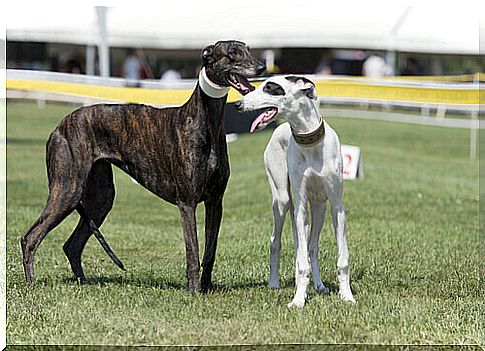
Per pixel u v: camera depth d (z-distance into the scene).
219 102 7.37
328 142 7.07
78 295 7.64
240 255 9.73
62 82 14.01
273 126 20.28
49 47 36.44
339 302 7.33
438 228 11.63
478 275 8.80
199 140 7.35
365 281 8.41
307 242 7.73
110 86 13.98
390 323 6.88
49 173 7.90
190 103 7.41
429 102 15.12
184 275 8.70
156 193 7.72
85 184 7.83
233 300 7.44
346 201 13.51
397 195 14.32
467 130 27.91
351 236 10.84
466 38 28.47
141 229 11.63
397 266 9.16
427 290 8.09
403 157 20.45
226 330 6.63
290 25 28.41
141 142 7.64
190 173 7.37
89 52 31.33
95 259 9.59
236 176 16.59
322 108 32.81
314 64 33.78
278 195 7.66
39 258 9.52
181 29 28.80
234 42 7.25
